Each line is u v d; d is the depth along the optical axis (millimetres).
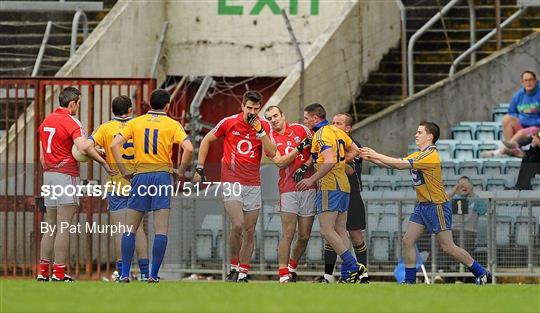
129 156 53656
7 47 88750
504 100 79688
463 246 59375
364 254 58406
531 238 59031
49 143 54281
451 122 78875
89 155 53750
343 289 46094
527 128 72438
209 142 54656
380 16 85625
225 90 90250
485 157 73125
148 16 86875
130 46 84562
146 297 40688
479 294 43062
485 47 86625
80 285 48594
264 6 90000
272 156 54250
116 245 55719
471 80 79250
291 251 60875
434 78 85375
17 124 68562
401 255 60062
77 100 54656
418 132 53188
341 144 53969
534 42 79938
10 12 90875
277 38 89750
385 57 86250
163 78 90125
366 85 84500
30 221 68000
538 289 46531
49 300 39219
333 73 81125
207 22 90125
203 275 62594
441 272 59344
